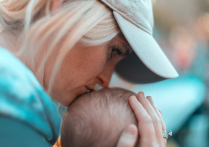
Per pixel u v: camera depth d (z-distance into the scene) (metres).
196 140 2.91
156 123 0.93
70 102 1.03
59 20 0.81
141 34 0.92
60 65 0.88
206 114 3.01
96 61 0.90
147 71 1.34
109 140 0.91
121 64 1.38
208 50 5.47
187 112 2.92
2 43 0.83
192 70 4.52
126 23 0.88
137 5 0.91
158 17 5.71
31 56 0.81
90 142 0.93
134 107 0.94
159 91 3.17
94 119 0.94
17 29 0.86
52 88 0.92
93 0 0.84
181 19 6.56
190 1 6.73
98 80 1.08
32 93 0.65
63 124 0.99
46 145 0.68
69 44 0.80
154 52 0.93
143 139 0.87
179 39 5.77
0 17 0.91
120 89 1.10
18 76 0.63
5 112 0.57
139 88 2.95
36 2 0.82
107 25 0.86
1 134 0.58
